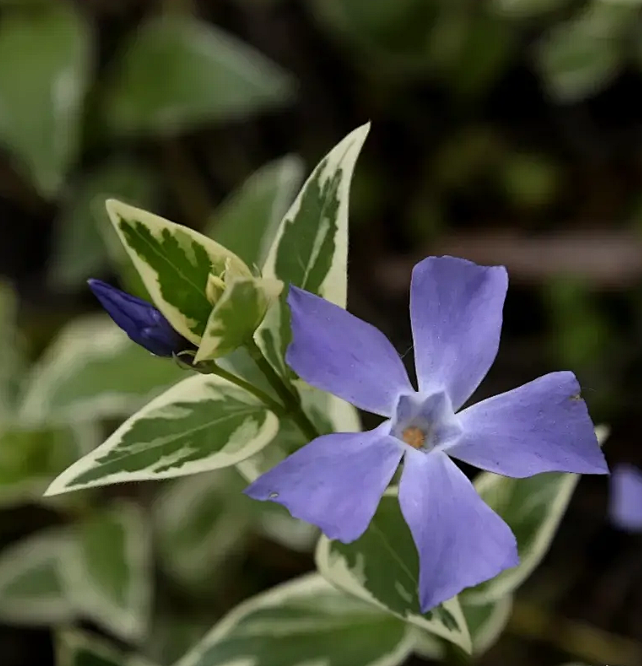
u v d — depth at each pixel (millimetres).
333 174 334
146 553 440
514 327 543
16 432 442
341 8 571
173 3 567
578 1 566
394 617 364
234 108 514
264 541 476
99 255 528
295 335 307
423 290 314
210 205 579
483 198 580
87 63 508
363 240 571
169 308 322
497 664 468
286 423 348
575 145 582
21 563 450
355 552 340
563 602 490
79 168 550
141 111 519
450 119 596
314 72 602
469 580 302
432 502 308
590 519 504
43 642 500
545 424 308
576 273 529
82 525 451
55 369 420
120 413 470
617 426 501
